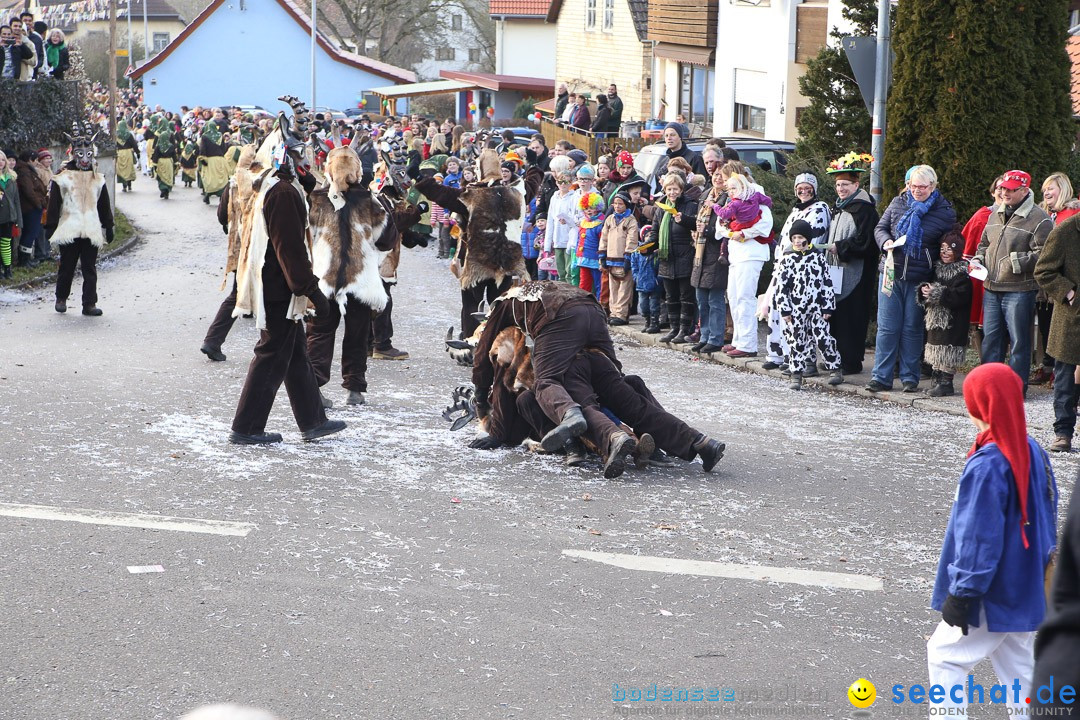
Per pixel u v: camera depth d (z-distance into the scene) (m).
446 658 4.92
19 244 17.67
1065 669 2.42
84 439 8.12
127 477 7.27
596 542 6.41
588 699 4.62
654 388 10.64
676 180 12.19
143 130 43.28
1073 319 8.41
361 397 9.66
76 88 23.59
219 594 5.49
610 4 38.34
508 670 4.84
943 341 10.01
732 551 6.35
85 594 5.42
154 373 10.56
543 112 43.25
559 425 7.59
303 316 8.02
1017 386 3.96
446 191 11.18
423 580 5.77
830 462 8.22
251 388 8.10
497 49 54.62
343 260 9.41
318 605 5.41
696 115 30.67
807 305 10.59
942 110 11.27
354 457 7.96
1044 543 3.97
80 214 13.71
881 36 11.58
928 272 10.09
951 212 10.09
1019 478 3.91
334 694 4.57
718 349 12.07
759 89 26.14
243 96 63.31
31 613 5.20
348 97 63.25
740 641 5.21
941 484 7.74
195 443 8.14
